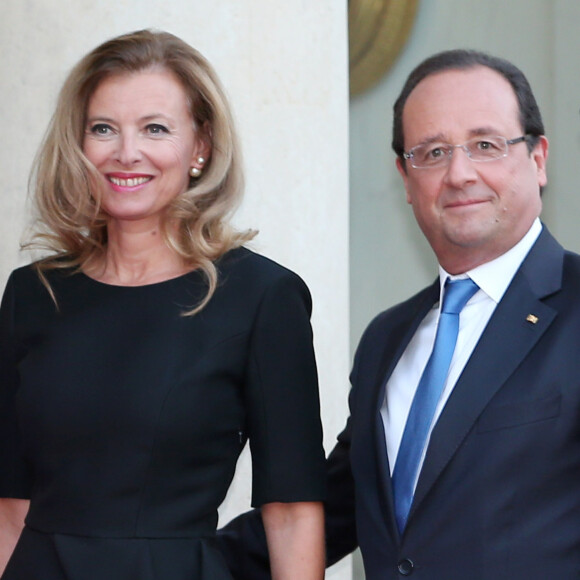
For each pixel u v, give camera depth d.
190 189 9.69
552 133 16.95
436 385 8.98
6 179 12.98
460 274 9.35
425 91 9.33
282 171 13.20
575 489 8.16
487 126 9.02
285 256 13.20
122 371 9.05
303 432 9.30
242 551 10.35
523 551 8.11
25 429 9.24
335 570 13.90
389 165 16.55
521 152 9.10
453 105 9.12
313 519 9.38
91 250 9.91
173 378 8.96
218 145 9.59
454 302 9.21
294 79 13.27
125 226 9.58
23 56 12.98
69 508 8.91
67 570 8.70
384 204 16.55
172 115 9.37
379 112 16.47
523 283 8.90
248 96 13.06
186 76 9.50
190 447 8.91
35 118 12.95
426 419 8.93
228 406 9.12
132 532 8.75
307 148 13.31
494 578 8.15
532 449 8.23
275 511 9.43
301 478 9.22
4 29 13.03
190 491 8.95
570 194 16.94
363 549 9.21
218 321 9.17
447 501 8.48
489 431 8.42
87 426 8.95
